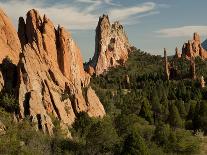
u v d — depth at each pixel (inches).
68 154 3120.1
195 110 6176.2
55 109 4099.4
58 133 3570.4
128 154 2967.5
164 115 6732.3
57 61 4926.2
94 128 3511.3
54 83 4562.0
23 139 3112.7
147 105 6441.9
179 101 7529.5
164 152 3855.8
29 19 5029.5
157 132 4040.4
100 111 5019.7
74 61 5118.1
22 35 5039.4
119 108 7372.1
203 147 4276.6
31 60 4210.1
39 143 3063.5
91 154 3260.3
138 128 4347.9
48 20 5054.1
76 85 4901.6
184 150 3946.9
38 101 3752.5
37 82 4092.0
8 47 4554.6
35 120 3570.4
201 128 5418.3
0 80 3978.8
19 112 3636.8
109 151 3366.1
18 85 3848.4
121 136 3902.6
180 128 5595.5
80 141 3523.6
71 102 4534.9
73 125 4160.9
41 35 4795.8
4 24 4613.7
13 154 2719.0
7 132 3058.6
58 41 5029.5
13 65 4143.7
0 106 3710.6
